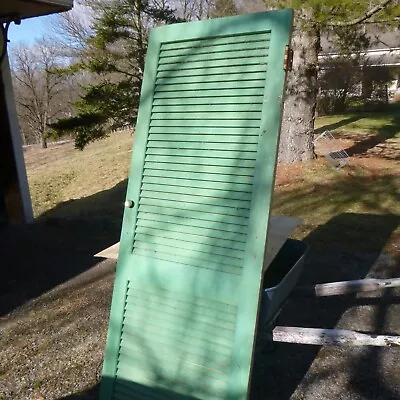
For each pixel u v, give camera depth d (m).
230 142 1.67
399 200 5.52
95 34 9.71
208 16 11.10
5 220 5.46
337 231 4.58
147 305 1.84
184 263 1.75
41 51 20.45
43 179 11.03
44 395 2.20
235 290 1.61
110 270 3.88
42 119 21.88
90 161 12.66
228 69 1.69
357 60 14.55
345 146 8.93
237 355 1.58
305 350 2.51
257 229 1.58
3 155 5.37
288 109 7.25
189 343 1.71
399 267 3.62
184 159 1.79
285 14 1.56
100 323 2.93
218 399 1.60
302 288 2.53
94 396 2.18
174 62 1.84
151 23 9.14
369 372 2.28
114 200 7.52
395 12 4.70
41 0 4.05
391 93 17.81
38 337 2.78
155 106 1.89
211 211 1.71
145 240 1.87
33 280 3.71
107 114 8.02
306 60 6.97
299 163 7.31
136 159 1.93
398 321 2.81
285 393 2.14
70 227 5.23
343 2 4.40
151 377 1.77
